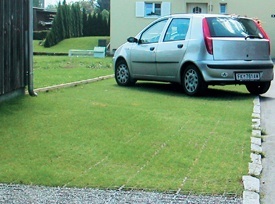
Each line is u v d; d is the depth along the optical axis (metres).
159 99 9.36
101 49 27.64
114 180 4.57
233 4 30.00
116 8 30.81
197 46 9.84
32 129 6.29
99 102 8.52
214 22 9.97
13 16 8.09
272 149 5.96
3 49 7.65
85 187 4.41
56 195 4.22
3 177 4.59
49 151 5.40
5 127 6.33
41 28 45.06
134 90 10.77
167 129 6.62
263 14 29.77
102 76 13.49
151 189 4.37
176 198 4.18
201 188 4.40
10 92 8.22
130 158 5.24
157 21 11.16
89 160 5.14
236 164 5.12
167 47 10.52
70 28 39.22
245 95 10.48
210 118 7.51
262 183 4.68
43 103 8.05
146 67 11.09
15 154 5.26
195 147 5.75
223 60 9.67
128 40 11.61
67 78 12.50
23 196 4.19
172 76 10.48
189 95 10.05
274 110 8.78
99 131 6.34
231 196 4.23
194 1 30.11
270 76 10.29
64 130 6.31
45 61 21.05
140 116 7.38
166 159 5.23
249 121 7.40
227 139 6.20
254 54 9.97
